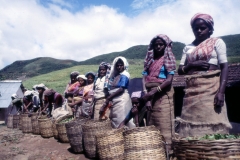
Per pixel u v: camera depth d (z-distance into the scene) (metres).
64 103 8.83
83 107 7.26
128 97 5.30
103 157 4.45
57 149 6.38
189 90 3.68
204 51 3.60
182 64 3.98
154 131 3.80
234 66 10.24
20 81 19.98
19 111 13.23
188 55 3.84
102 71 6.45
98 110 6.32
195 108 3.55
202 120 3.49
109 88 5.55
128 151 3.77
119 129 4.53
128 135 3.78
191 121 3.59
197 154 2.96
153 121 4.20
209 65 3.58
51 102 9.40
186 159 3.09
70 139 5.79
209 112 3.45
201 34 3.71
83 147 5.68
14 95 13.89
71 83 8.80
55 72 73.50
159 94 4.10
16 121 11.85
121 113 5.18
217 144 2.85
